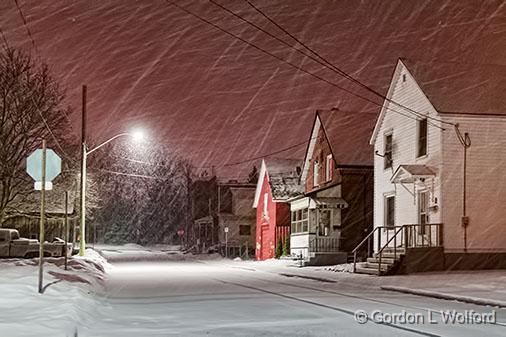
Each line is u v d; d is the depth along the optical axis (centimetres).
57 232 4700
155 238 9906
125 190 9738
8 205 3894
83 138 3306
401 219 3178
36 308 1145
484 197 2820
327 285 2280
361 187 4069
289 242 4731
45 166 1374
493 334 1058
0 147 3628
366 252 4003
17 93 3684
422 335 1034
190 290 1945
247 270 3375
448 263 2761
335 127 4350
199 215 8656
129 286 2106
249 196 6744
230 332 1048
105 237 9562
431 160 2884
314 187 4628
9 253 3431
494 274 2527
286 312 1346
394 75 3272
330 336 1016
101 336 987
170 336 998
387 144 3400
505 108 2889
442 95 2952
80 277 1925
